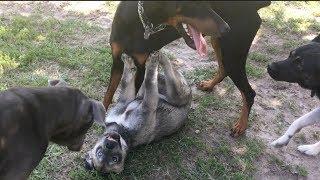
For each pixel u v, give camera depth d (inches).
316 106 58.4
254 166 50.4
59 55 60.4
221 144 52.2
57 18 67.8
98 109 42.4
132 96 50.4
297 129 50.7
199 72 61.1
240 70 49.4
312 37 70.4
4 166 36.9
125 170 48.4
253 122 55.3
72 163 48.6
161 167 49.2
